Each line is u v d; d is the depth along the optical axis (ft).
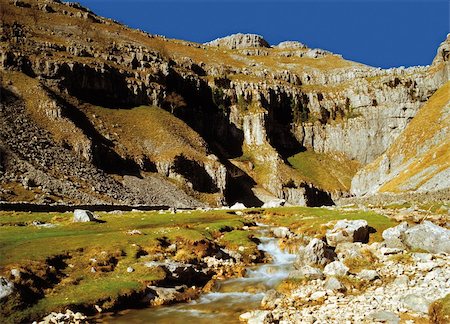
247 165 640.17
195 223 180.24
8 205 202.49
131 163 453.58
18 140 349.00
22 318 75.51
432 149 435.53
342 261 110.63
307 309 78.02
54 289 89.15
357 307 75.72
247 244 142.72
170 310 86.43
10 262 95.81
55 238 127.54
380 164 546.26
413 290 81.92
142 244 124.98
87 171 375.25
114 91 556.51
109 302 86.58
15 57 467.52
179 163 489.67
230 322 77.10
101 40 651.25
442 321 64.39
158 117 562.66
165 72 652.48
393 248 117.50
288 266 123.34
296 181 624.18
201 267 116.26
